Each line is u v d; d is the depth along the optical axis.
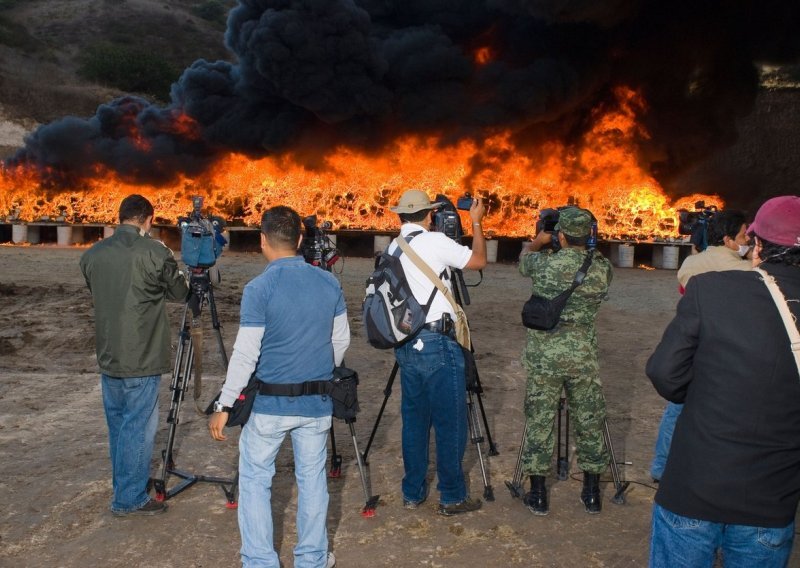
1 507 4.49
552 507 4.60
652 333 10.70
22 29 53.41
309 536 3.46
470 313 11.95
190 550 3.97
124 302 4.19
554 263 4.27
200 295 4.76
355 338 9.77
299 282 3.46
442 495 4.45
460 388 4.30
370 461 5.35
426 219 4.41
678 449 2.48
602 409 4.42
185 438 5.77
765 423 2.33
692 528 2.44
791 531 2.43
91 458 5.32
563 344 4.30
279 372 3.40
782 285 2.40
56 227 23.16
